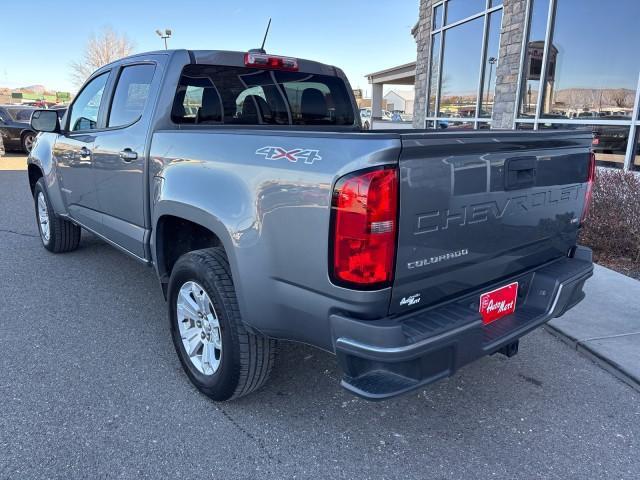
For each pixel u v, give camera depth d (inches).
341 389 124.3
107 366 131.9
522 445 104.9
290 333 95.0
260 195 92.8
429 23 444.5
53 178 196.7
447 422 112.3
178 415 112.0
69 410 112.5
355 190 77.7
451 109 423.8
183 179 112.9
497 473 96.7
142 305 171.6
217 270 106.4
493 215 94.8
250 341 105.0
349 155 79.4
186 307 119.8
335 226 80.7
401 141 76.3
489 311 103.0
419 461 99.7
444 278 90.5
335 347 85.2
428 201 82.5
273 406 116.6
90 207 171.0
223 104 142.7
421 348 81.0
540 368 136.3
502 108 347.9
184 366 122.3
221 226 100.0
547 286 111.0
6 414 110.3
